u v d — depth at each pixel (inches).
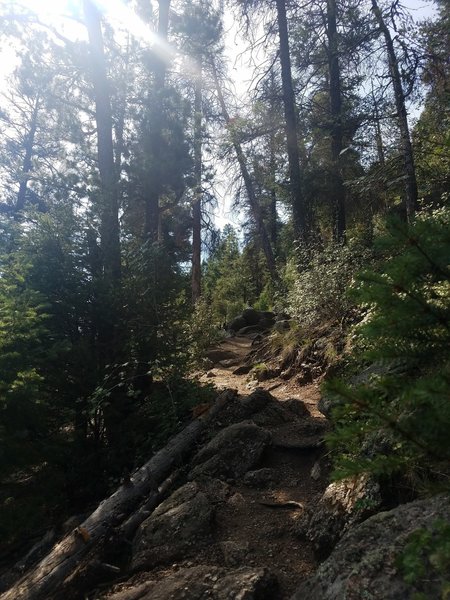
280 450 208.1
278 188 572.7
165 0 421.7
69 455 226.4
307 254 409.7
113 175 358.9
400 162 345.1
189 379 277.9
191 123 422.6
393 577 89.4
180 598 119.8
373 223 473.1
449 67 367.2
